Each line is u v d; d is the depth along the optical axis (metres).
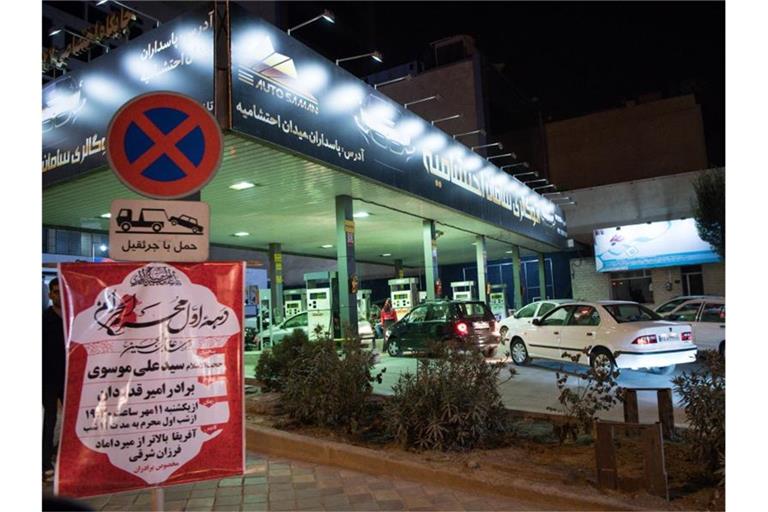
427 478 5.15
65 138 10.25
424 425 5.83
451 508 4.54
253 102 8.42
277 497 4.83
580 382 10.07
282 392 7.88
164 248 3.39
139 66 9.00
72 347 3.10
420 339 13.74
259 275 23.94
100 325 3.17
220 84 8.04
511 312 25.36
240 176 11.05
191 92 8.24
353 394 6.55
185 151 3.64
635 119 32.50
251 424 6.83
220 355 3.39
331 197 13.44
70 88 10.22
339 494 4.88
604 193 27.16
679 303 13.82
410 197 13.51
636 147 32.34
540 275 28.50
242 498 4.81
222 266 3.48
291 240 20.72
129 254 3.32
